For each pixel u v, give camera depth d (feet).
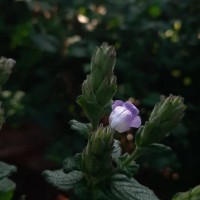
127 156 0.74
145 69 1.93
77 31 2.01
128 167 0.72
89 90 0.71
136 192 0.71
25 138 1.72
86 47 1.91
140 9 1.99
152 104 1.78
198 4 2.01
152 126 0.70
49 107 1.82
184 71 1.96
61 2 2.02
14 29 1.87
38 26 1.94
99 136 0.66
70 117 1.88
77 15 2.02
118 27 1.97
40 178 1.70
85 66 1.74
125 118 0.70
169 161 1.77
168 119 0.69
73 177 0.72
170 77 1.98
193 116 1.91
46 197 1.69
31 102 1.82
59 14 2.00
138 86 1.87
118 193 0.71
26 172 1.70
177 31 2.01
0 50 1.95
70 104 1.90
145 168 1.83
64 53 1.90
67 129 1.86
